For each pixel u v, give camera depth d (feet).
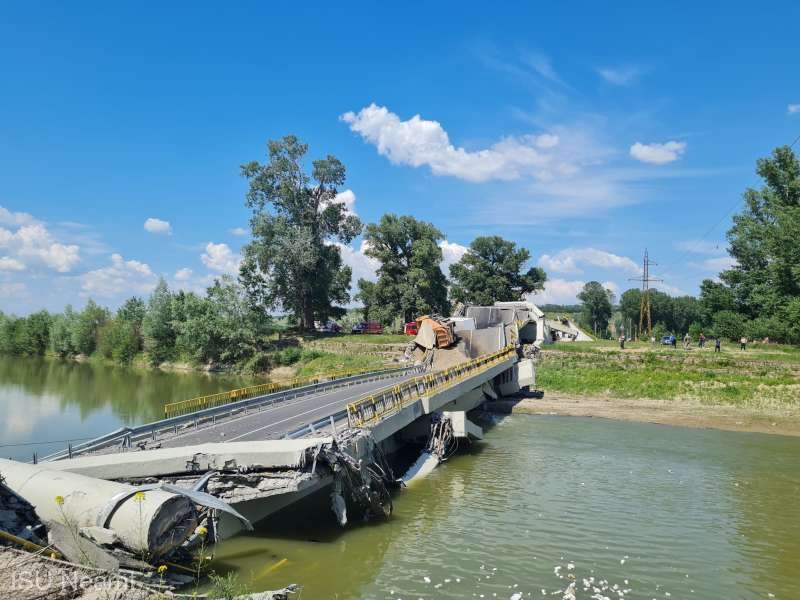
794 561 61.52
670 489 88.38
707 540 67.31
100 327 360.89
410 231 312.71
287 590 45.73
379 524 69.97
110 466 55.83
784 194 245.86
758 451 116.16
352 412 80.94
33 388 211.41
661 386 181.16
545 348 225.15
